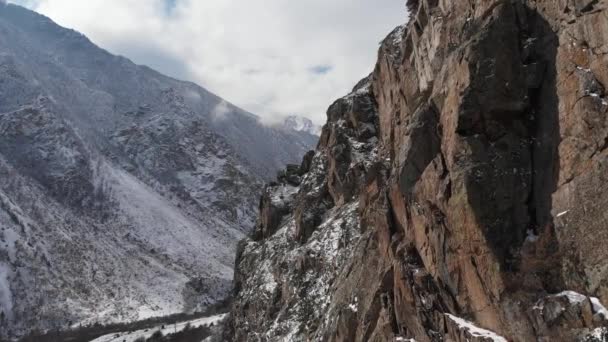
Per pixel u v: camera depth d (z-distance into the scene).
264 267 71.56
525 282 21.86
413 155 29.88
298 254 59.81
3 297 170.25
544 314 20.55
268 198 83.69
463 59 25.66
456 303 25.81
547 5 24.45
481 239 23.38
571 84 22.28
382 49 54.28
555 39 23.75
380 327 32.16
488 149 24.48
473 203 23.75
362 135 60.84
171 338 123.62
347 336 37.19
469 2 29.95
